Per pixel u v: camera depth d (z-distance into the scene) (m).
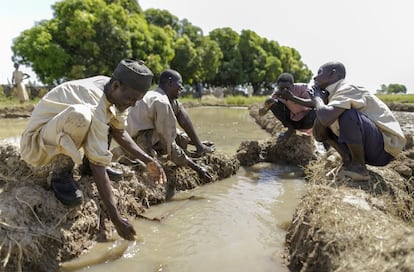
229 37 46.53
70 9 25.72
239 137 9.54
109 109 3.31
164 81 5.40
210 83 47.34
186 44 35.38
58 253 2.96
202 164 5.50
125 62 3.18
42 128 3.18
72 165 3.33
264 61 49.53
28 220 2.92
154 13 39.06
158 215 4.10
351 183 3.63
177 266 2.92
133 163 4.67
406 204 3.49
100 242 3.37
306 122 6.66
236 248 3.24
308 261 2.60
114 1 30.69
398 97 21.84
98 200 3.62
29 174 3.45
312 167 4.96
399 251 2.19
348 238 2.45
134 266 2.93
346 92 3.82
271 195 4.79
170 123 4.89
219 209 4.25
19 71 18.34
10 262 2.64
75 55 26.56
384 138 3.79
